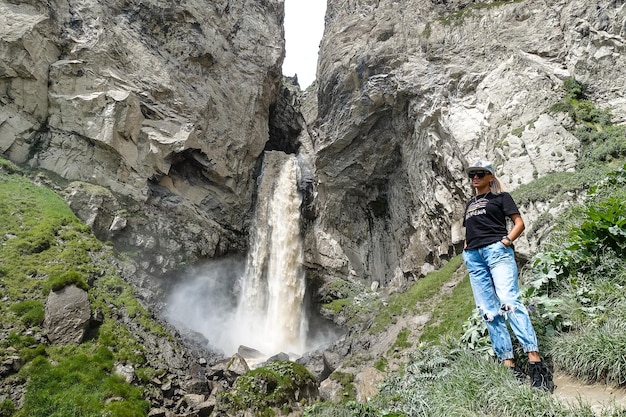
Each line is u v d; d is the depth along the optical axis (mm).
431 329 17969
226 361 17891
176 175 27688
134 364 13625
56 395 11508
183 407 13023
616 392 4277
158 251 23453
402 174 29781
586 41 20656
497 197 5391
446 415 4883
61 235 17984
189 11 29938
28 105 22203
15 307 13617
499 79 22938
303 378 14453
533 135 19234
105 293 16344
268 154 36156
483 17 25594
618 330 4793
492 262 5121
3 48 21391
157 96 26750
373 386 15094
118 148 23422
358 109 29188
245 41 35031
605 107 19078
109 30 25516
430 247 26203
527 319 4805
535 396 4336
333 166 32031
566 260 6281
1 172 20109
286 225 33125
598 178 15031
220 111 31016
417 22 28391
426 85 25688
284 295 31000
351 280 31203
